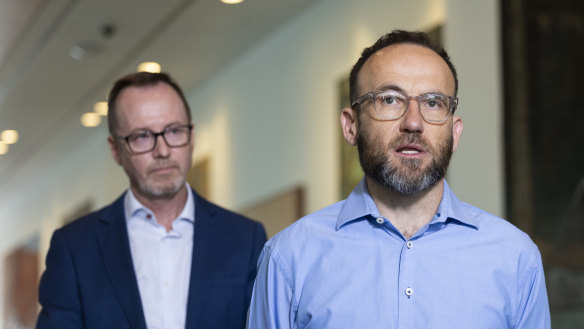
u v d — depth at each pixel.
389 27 7.53
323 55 8.59
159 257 3.40
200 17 8.84
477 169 5.92
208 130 11.48
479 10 6.06
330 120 8.37
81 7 8.41
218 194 11.05
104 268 3.33
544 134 5.45
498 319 2.35
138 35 9.30
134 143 3.42
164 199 3.43
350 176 7.89
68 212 16.28
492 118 5.84
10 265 20.00
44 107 12.37
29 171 17.61
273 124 9.59
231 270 3.37
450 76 2.49
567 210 5.27
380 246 2.46
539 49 5.56
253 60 10.16
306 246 2.52
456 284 2.37
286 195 8.98
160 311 3.33
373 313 2.37
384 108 2.41
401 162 2.37
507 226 2.50
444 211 2.47
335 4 8.42
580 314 5.13
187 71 10.94
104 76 10.84
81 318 3.31
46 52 9.81
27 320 18.64
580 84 5.29
